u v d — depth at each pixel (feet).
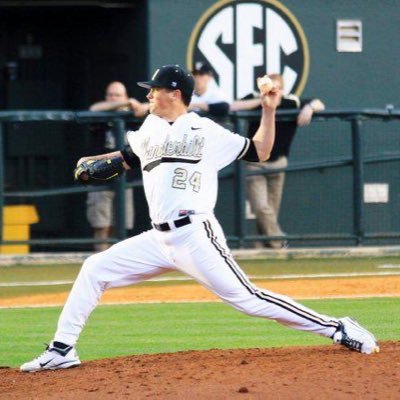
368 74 177.06
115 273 78.64
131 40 171.94
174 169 75.77
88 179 80.79
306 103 159.94
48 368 78.33
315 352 80.53
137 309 117.50
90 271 78.69
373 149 158.40
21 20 184.03
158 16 168.04
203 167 76.02
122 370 76.64
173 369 75.72
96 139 150.82
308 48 174.50
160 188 75.92
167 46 168.66
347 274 140.87
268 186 155.43
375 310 113.80
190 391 68.95
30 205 152.15
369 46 176.96
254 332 103.45
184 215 75.77
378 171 158.92
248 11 172.04
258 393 68.03
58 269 147.33
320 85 175.42
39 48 184.55
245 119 150.20
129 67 172.55
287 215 156.56
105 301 123.44
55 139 151.74
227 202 154.81
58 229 152.56
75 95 182.70
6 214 151.12
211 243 76.02
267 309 77.30
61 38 184.03
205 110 149.07
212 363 77.36
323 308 114.73
